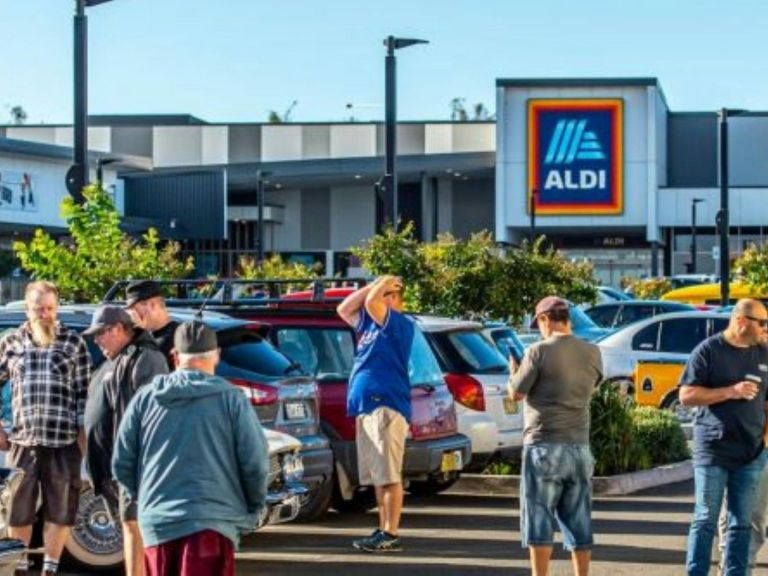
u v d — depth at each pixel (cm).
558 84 6700
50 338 1025
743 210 6794
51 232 4884
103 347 953
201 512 726
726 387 965
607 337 2328
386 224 2331
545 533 1003
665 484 1694
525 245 2236
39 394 1014
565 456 999
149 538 736
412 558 1199
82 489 1102
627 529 1350
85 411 987
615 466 1670
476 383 1513
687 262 7000
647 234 6725
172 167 7525
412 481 1579
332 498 1430
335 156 8019
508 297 2103
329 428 1354
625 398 1750
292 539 1288
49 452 1017
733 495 980
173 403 738
